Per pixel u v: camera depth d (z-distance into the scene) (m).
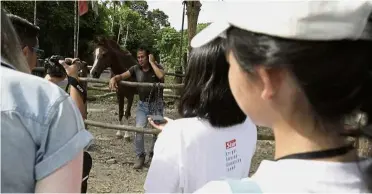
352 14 0.62
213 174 1.37
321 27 0.62
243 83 0.74
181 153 1.33
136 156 5.07
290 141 0.70
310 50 0.63
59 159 0.91
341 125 0.67
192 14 8.34
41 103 0.91
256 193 0.68
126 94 6.67
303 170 0.66
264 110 0.73
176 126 1.37
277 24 0.64
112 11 29.73
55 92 0.94
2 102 0.88
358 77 0.64
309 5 0.62
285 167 0.68
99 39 7.02
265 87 0.69
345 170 0.66
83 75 5.63
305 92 0.65
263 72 0.68
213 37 0.86
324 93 0.64
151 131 4.64
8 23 1.01
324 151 0.68
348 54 0.63
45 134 0.91
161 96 5.23
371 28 0.66
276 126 0.73
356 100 0.65
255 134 1.55
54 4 22.52
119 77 5.37
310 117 0.68
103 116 8.40
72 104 0.97
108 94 9.99
